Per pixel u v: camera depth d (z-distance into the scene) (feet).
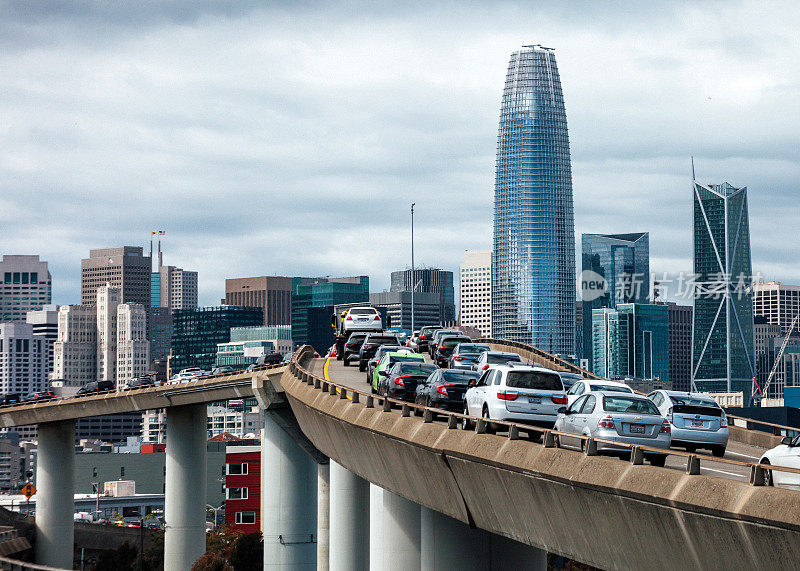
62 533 422.82
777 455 78.79
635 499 71.31
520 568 127.75
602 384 101.45
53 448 423.64
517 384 109.91
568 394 110.83
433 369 146.51
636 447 73.56
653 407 92.38
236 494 585.22
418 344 297.12
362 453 141.79
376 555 162.81
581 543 82.28
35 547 421.18
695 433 117.29
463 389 126.72
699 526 65.72
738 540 62.75
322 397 164.76
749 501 61.62
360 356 247.29
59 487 423.23
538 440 109.50
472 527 108.27
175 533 373.20
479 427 98.78
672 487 68.18
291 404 213.05
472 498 102.63
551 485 82.58
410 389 142.41
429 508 128.16
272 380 299.17
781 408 307.78
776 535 59.47
